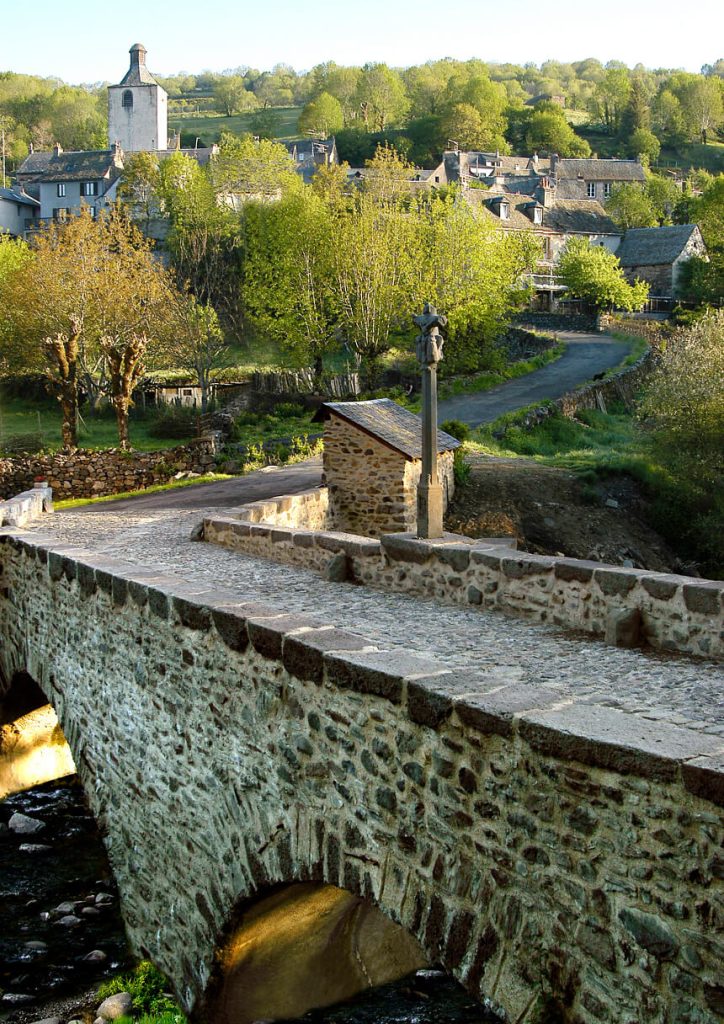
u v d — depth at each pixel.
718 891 4.40
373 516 20.08
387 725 6.27
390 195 54.81
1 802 14.83
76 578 11.38
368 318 47.97
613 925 4.87
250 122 176.25
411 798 6.10
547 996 5.22
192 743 8.84
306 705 7.09
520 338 62.59
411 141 142.00
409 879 6.16
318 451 35.03
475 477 29.36
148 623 9.53
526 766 5.27
